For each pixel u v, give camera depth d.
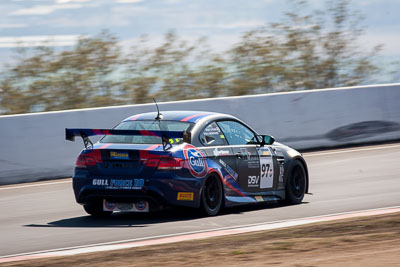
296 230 27.61
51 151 50.72
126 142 31.88
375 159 56.22
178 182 30.62
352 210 34.03
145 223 31.25
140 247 24.86
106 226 30.73
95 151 31.22
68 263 22.16
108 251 24.31
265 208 35.91
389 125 68.62
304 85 86.56
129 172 30.70
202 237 26.81
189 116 33.84
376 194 39.34
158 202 30.58
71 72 78.12
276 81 85.25
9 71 76.06
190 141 31.98
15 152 49.12
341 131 65.75
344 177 47.41
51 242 27.28
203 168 31.83
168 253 23.45
